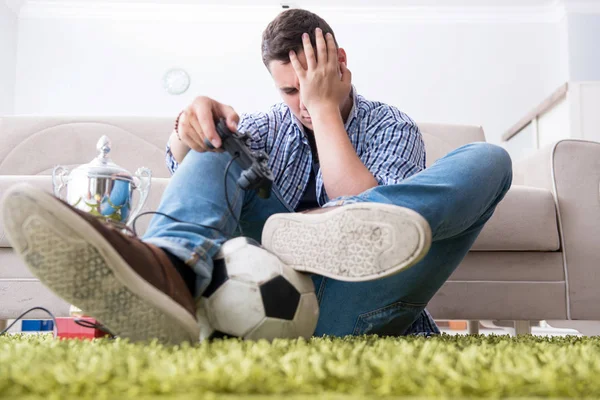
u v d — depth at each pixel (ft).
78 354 2.35
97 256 2.30
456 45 17.34
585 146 6.71
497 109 17.11
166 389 1.69
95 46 17.31
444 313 6.41
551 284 6.47
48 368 1.90
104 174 4.35
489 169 3.28
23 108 17.07
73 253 2.28
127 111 17.24
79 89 17.21
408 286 3.66
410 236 2.53
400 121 4.17
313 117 3.63
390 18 17.47
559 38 17.15
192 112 3.06
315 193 4.21
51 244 2.25
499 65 17.22
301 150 4.20
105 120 8.98
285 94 3.98
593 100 11.80
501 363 2.16
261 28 17.54
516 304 6.43
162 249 2.71
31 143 8.80
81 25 17.34
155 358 2.10
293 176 4.17
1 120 8.95
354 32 17.46
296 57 3.76
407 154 4.03
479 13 17.31
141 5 17.33
